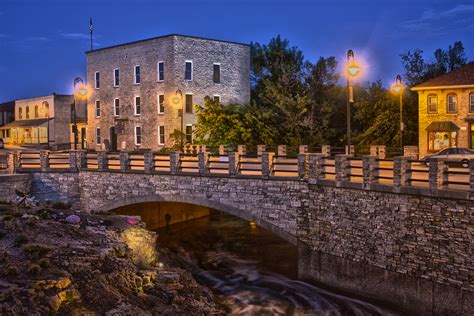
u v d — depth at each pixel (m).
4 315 13.81
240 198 26.20
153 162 29.66
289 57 60.25
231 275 26.03
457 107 43.25
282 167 31.62
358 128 55.75
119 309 16.12
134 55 53.47
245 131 46.28
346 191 22.55
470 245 18.12
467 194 18.03
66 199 32.41
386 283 21.05
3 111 82.69
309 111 53.97
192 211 38.94
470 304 18.17
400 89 35.31
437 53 54.53
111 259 18.67
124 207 32.56
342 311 21.08
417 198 19.81
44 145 68.69
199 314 18.36
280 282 24.73
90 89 58.88
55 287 15.52
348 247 22.53
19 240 18.45
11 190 31.31
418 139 47.47
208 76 51.84
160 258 25.31
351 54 26.64
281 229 24.94
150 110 52.03
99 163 31.55
